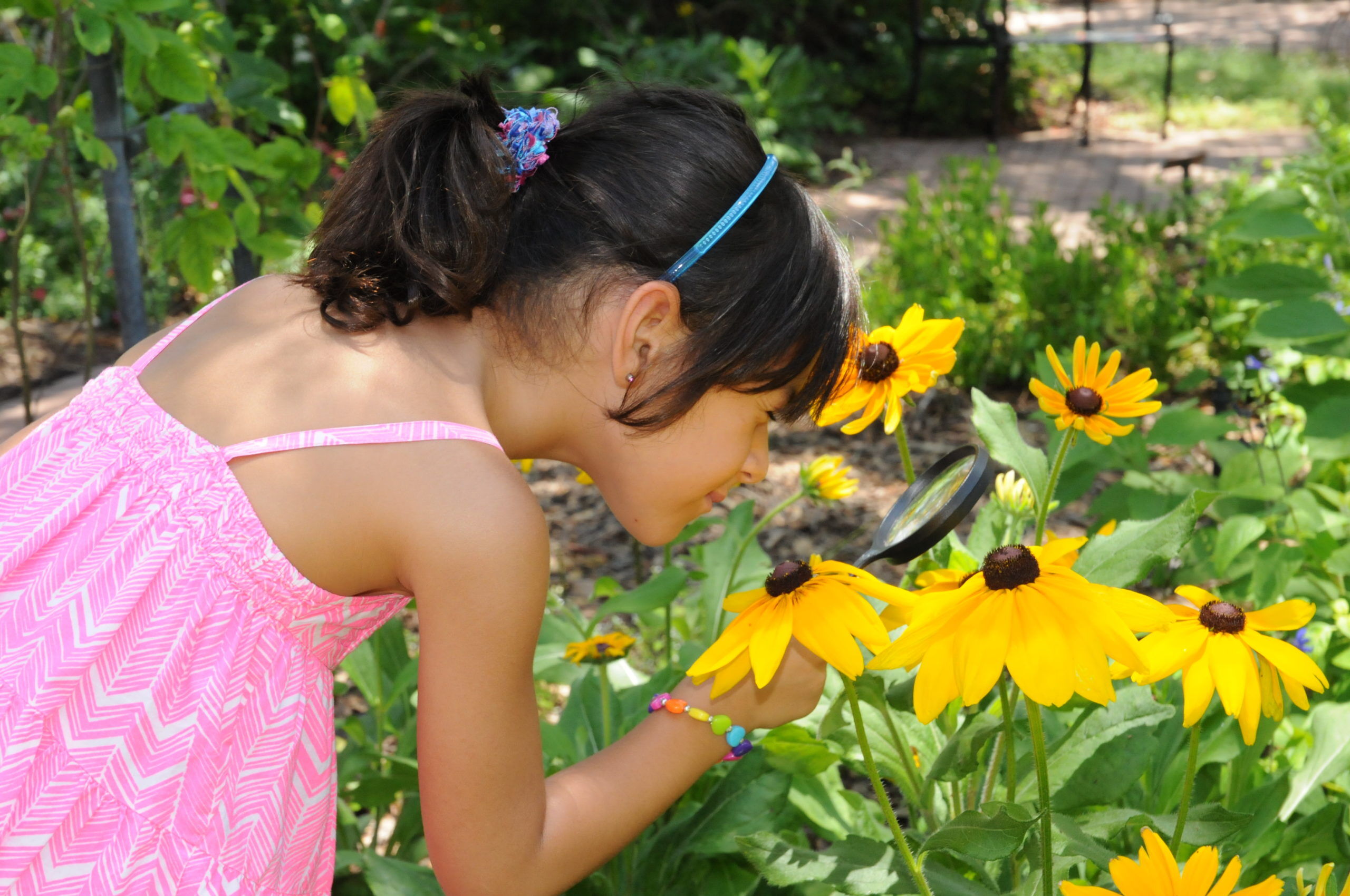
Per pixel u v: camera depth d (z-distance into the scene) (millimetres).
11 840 856
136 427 962
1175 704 1590
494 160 961
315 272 1010
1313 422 2180
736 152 1007
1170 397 3977
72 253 5281
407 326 969
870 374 1323
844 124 9742
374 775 1704
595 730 1810
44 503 938
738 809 1501
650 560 3344
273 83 2926
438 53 7309
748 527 2080
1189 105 10992
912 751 1430
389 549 901
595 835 975
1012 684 1189
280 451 914
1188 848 1170
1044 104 11148
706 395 991
